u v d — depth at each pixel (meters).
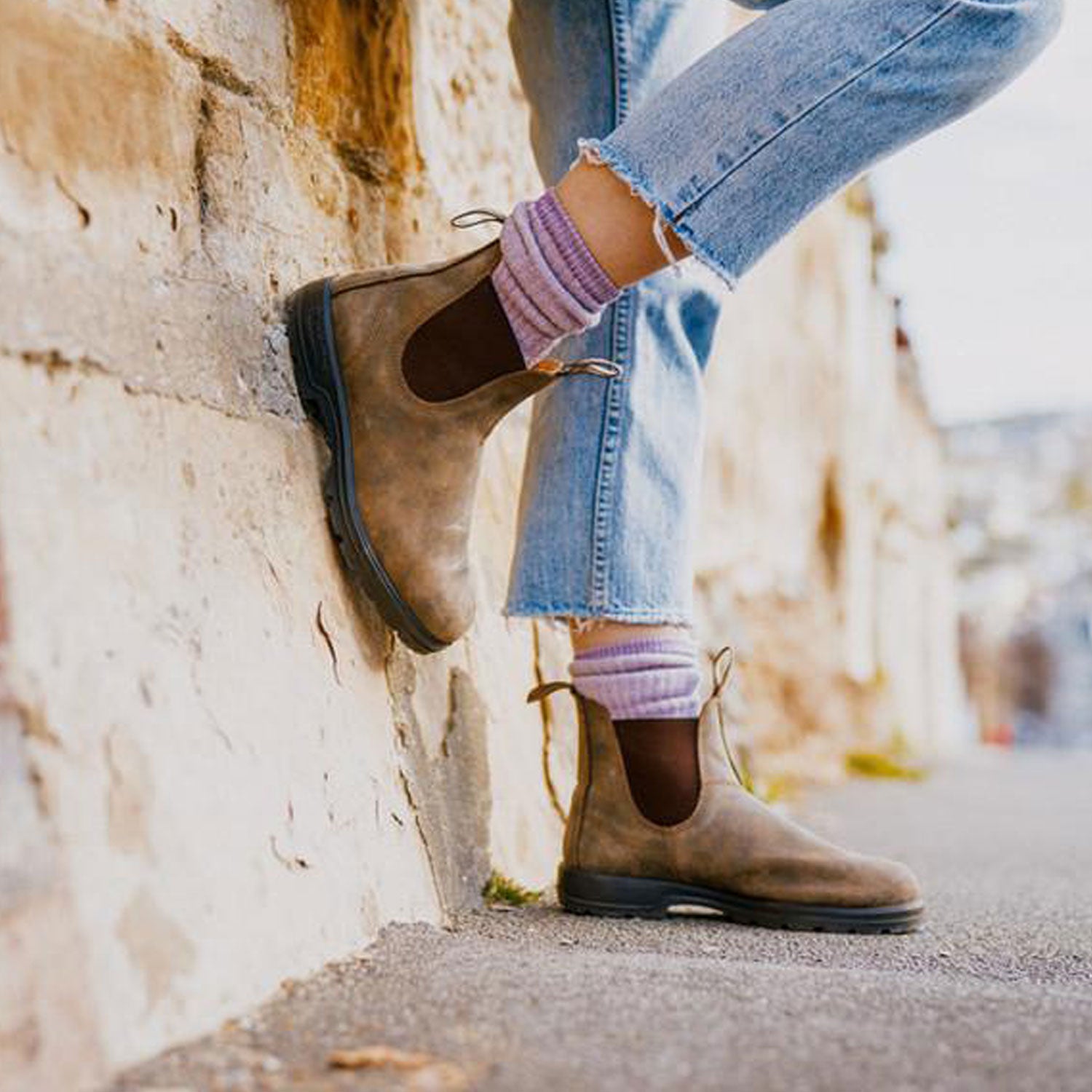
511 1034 0.99
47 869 0.89
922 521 9.55
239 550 1.24
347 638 1.42
